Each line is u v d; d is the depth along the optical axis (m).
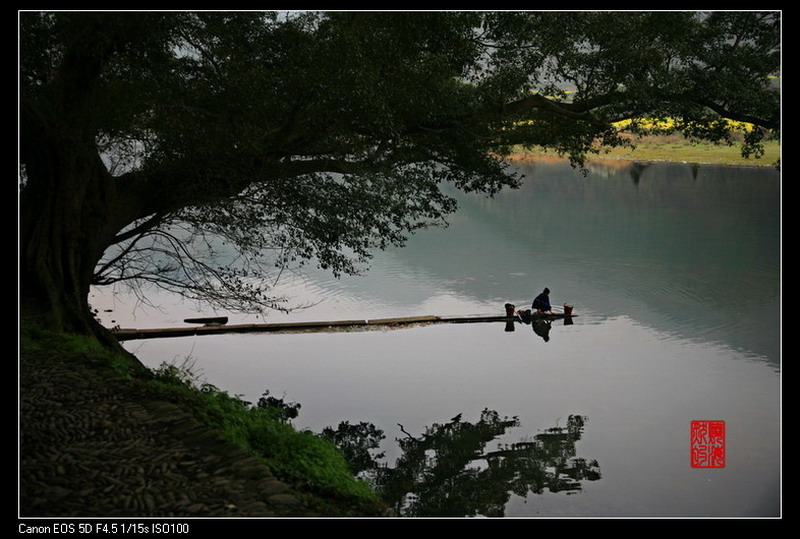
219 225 18.42
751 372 20.09
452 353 21.95
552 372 20.19
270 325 24.02
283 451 9.96
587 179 69.56
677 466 14.67
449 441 15.90
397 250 39.12
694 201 54.12
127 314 25.41
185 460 8.16
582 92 19.05
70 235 14.75
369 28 16.36
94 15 13.18
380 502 9.41
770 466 14.54
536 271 33.47
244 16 15.11
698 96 19.02
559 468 14.62
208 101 15.72
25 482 7.36
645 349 22.27
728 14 19.11
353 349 22.23
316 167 17.53
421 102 17.33
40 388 9.88
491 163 19.94
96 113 14.29
